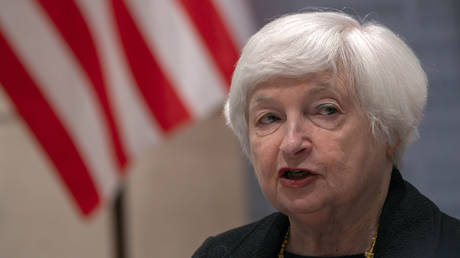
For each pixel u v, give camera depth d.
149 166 7.84
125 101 6.56
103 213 7.79
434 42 7.32
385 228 3.20
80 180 6.50
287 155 3.06
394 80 3.06
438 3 7.34
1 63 6.52
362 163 3.09
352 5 7.40
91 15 6.55
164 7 6.80
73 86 6.52
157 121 6.64
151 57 6.69
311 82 3.01
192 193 7.86
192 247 7.80
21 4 6.55
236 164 7.91
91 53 6.54
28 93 6.51
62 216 7.79
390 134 3.16
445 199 7.24
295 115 3.05
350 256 3.27
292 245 3.50
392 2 7.37
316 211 3.14
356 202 3.21
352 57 3.04
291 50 3.01
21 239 7.79
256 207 7.82
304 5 7.41
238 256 3.62
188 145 7.89
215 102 6.80
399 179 3.35
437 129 7.28
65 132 6.50
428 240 3.13
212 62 6.83
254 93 3.15
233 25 6.95
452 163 7.24
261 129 3.18
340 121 3.05
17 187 7.82
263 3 7.43
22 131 7.83
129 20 6.68
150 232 7.77
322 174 3.06
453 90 7.27
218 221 7.84
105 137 6.50
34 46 6.54
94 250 7.76
